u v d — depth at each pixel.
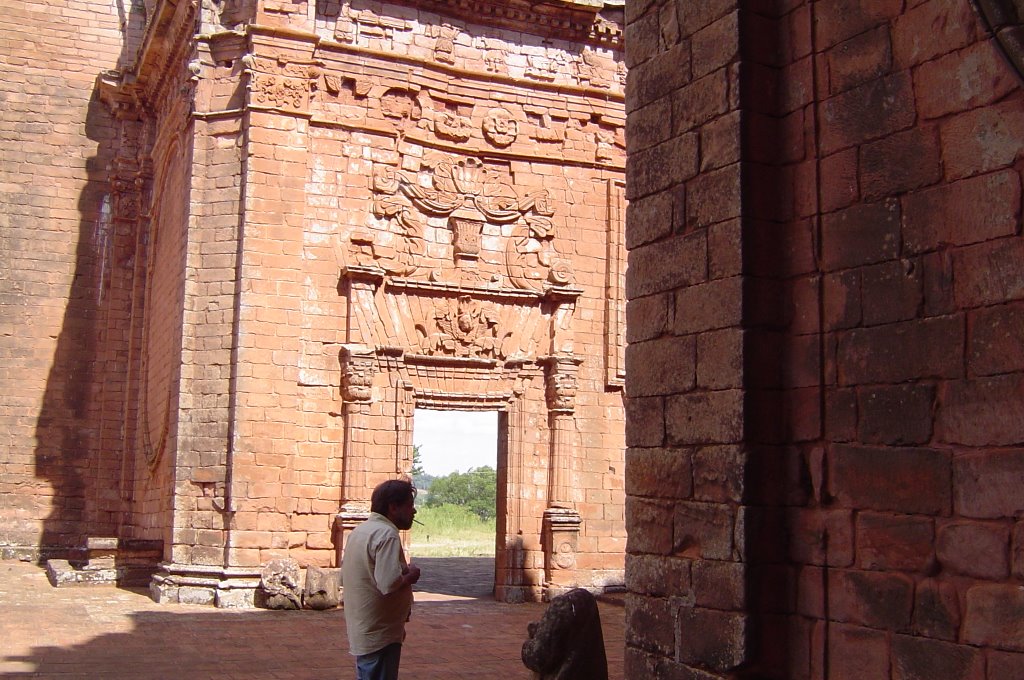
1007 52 5.89
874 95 6.86
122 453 28.22
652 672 7.82
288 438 20.47
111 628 16.23
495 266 23.20
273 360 20.48
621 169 24.56
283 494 20.30
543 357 23.08
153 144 29.05
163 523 22.45
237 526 19.78
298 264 20.92
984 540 5.86
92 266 29.02
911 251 6.49
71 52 29.45
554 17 23.94
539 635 6.54
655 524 7.96
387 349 21.47
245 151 20.83
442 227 22.88
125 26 30.08
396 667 7.69
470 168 23.22
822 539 6.94
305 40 21.30
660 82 8.38
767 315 7.35
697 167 7.86
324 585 19.20
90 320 28.81
